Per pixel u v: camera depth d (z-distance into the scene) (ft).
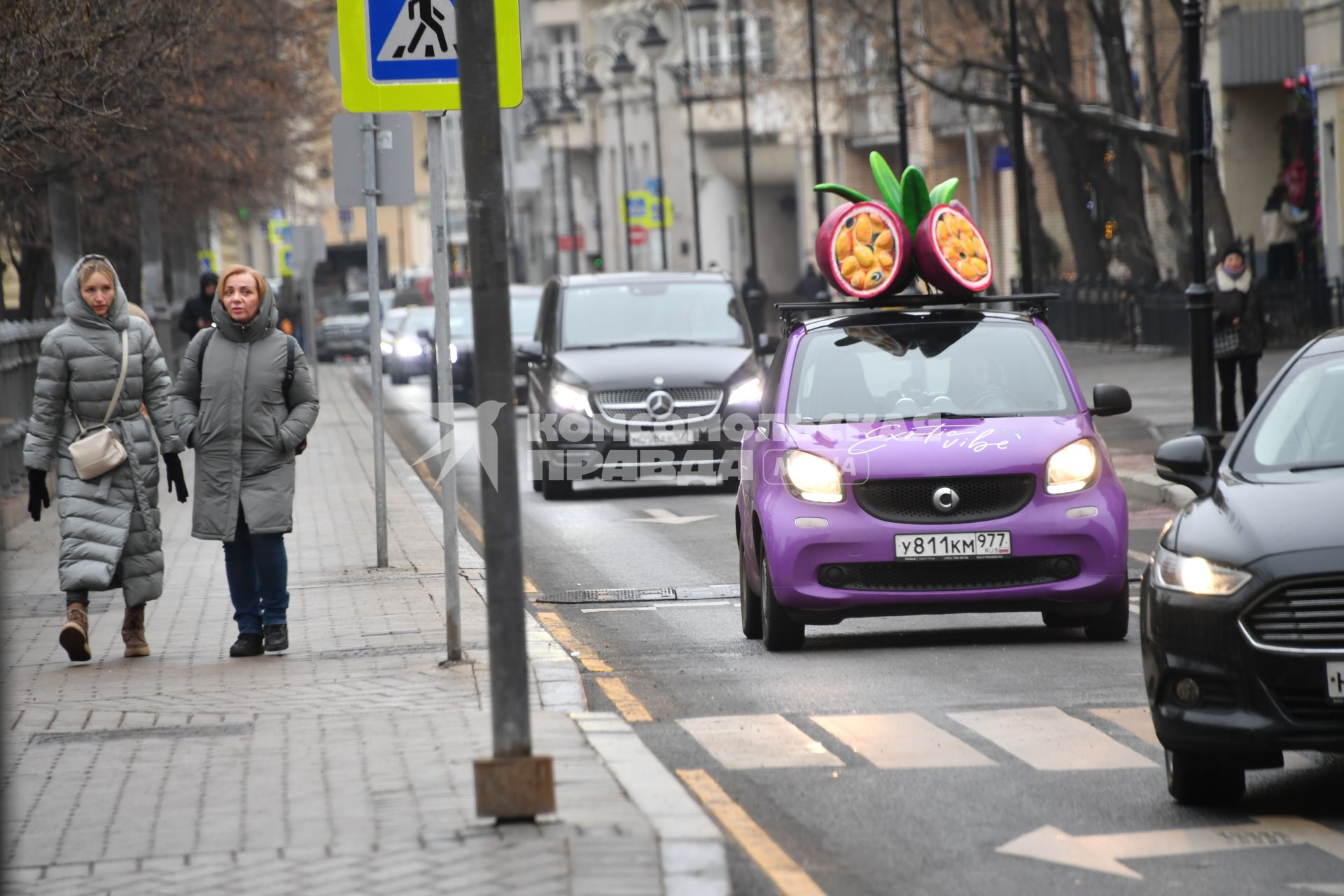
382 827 43.37
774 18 316.81
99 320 71.20
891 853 43.70
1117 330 259.60
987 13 245.45
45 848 43.27
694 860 39.75
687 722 58.75
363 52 68.28
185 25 134.82
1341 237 243.60
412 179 93.50
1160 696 47.34
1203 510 49.44
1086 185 288.51
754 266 333.83
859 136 437.17
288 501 71.15
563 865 39.22
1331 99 245.65
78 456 70.03
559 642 74.59
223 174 218.79
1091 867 42.47
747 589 75.92
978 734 56.18
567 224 647.97
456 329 225.35
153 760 52.31
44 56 110.42
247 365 70.95
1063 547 70.64
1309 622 45.21
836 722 58.34
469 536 110.63
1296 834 45.06
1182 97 232.12
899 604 70.54
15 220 157.79
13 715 59.93
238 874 40.16
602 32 589.73
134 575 71.67
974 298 81.71
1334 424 52.31
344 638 74.13
